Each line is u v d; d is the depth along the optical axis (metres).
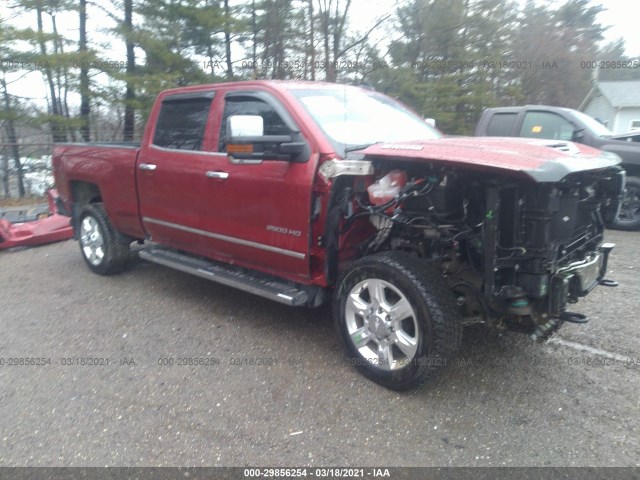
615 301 5.22
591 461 2.94
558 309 3.34
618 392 3.61
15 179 17.16
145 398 3.67
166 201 5.16
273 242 4.23
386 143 3.94
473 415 3.38
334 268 4.01
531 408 3.44
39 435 3.28
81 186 6.54
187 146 4.95
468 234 3.44
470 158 3.21
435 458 2.99
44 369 4.11
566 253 3.52
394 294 3.62
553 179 3.01
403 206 3.63
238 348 4.38
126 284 6.09
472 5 22.23
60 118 17.69
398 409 3.46
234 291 5.75
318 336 4.56
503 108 9.27
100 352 4.38
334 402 3.55
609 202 4.10
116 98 17.91
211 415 3.45
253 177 4.24
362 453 3.05
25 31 16.73
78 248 7.95
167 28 18.39
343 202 3.85
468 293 3.59
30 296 5.81
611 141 8.42
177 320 4.99
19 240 7.82
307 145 3.97
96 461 3.03
